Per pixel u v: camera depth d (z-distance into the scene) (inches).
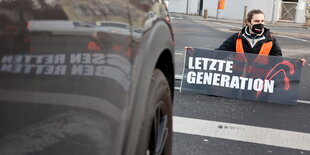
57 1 48.7
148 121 62.0
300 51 478.9
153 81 67.5
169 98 82.6
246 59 218.7
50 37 45.6
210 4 1450.5
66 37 47.3
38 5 46.2
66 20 48.2
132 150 55.4
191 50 225.0
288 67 212.8
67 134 46.4
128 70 54.4
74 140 47.2
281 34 735.1
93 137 49.0
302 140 150.4
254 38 219.3
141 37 60.2
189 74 225.3
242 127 162.7
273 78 214.2
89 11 52.4
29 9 44.9
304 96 233.6
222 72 221.3
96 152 49.3
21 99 41.4
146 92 58.4
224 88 220.5
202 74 223.8
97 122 49.4
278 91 212.8
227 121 170.4
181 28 757.9
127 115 53.4
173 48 84.5
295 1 1222.9
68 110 46.2
